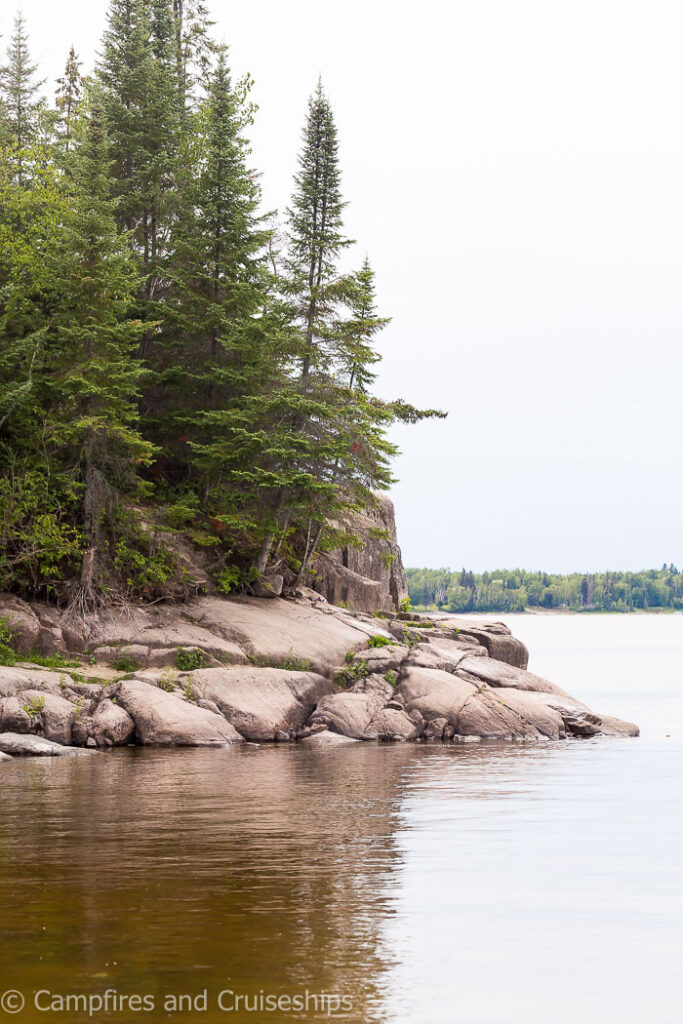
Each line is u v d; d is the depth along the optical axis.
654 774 25.88
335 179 45.50
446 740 34.75
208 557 44.31
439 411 47.41
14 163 44.41
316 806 20.34
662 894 13.70
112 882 13.79
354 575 55.41
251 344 43.25
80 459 38.53
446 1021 9.21
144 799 20.92
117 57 51.09
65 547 37.09
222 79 45.06
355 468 43.72
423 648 40.28
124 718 31.16
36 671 32.81
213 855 15.62
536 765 27.64
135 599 39.41
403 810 20.08
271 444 42.00
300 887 13.71
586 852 16.30
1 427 38.81
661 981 10.30
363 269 45.19
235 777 24.41
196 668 36.16
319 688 36.06
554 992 9.97
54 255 38.59
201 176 45.09
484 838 17.36
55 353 38.28
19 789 22.17
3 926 11.66
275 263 46.09
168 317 44.62
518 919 12.45
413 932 11.79
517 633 188.50
